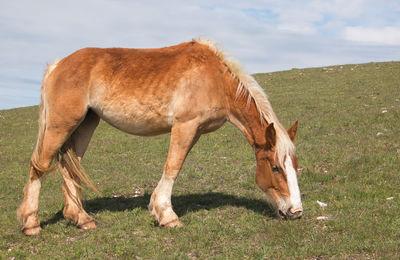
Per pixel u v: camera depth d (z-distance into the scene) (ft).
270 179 17.17
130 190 26.25
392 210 17.24
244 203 21.38
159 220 17.67
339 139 35.37
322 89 72.43
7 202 25.39
